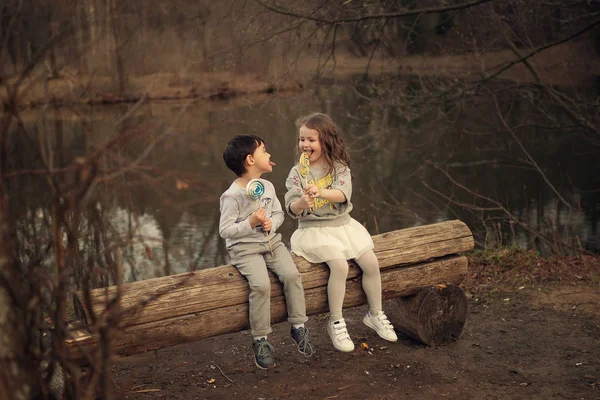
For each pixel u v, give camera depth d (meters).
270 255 3.58
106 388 2.29
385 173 12.67
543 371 3.82
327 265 3.76
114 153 2.17
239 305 3.48
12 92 2.06
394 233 4.11
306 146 3.71
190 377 3.80
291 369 3.90
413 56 11.56
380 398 3.49
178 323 3.29
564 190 11.22
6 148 2.08
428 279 4.12
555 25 10.08
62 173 2.25
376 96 9.84
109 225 2.61
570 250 8.05
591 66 12.50
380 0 7.74
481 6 9.49
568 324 4.58
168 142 14.22
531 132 14.12
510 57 13.09
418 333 4.14
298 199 3.61
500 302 5.09
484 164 12.98
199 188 2.41
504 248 6.57
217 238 9.28
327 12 8.06
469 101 10.91
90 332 2.33
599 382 3.63
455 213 10.06
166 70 12.06
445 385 3.65
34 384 2.17
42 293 2.38
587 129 10.10
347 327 4.60
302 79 10.59
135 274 6.56
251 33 8.06
